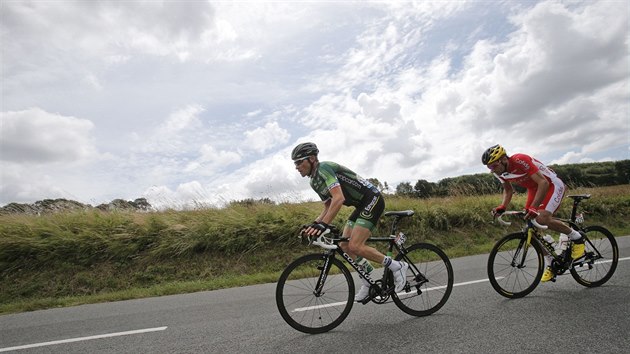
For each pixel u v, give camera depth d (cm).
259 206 1048
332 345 348
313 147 397
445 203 1163
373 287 409
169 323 459
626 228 1143
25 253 847
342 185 405
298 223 956
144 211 1030
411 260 429
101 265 839
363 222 402
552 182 477
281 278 384
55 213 980
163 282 807
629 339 319
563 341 323
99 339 416
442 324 382
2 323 545
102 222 925
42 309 635
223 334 399
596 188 1475
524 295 458
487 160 463
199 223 935
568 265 469
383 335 364
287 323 406
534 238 465
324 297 402
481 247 963
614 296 432
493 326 366
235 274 838
